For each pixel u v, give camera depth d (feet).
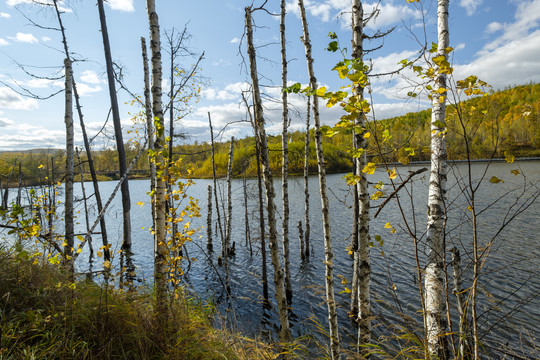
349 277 33.04
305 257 41.37
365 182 13.02
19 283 13.06
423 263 31.07
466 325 10.69
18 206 13.37
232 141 39.93
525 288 26.68
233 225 63.62
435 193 12.59
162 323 12.93
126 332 12.18
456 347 12.63
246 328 22.76
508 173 97.66
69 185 21.59
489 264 32.42
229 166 40.04
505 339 18.95
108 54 38.27
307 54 16.43
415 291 27.27
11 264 14.15
